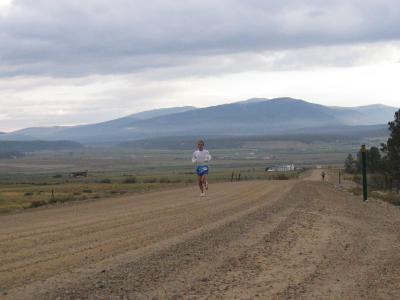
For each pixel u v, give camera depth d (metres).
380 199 36.25
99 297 9.22
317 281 10.73
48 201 37.03
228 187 41.41
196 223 18.09
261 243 14.52
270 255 13.02
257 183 51.47
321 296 9.67
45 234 16.14
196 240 14.69
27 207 34.19
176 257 12.48
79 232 16.39
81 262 11.92
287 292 9.84
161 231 16.28
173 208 23.09
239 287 10.05
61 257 12.49
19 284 10.05
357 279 11.01
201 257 12.52
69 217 21.22
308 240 15.32
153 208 23.36
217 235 15.60
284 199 28.41
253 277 10.85
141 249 13.40
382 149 63.50
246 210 22.25
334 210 24.47
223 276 10.84
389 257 13.38
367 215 23.72
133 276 10.67
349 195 40.09
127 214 21.17
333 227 18.38
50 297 9.20
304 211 22.80
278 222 18.73
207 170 30.58
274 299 9.37
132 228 17.00
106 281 10.27
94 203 29.59
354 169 128.88
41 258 12.41
